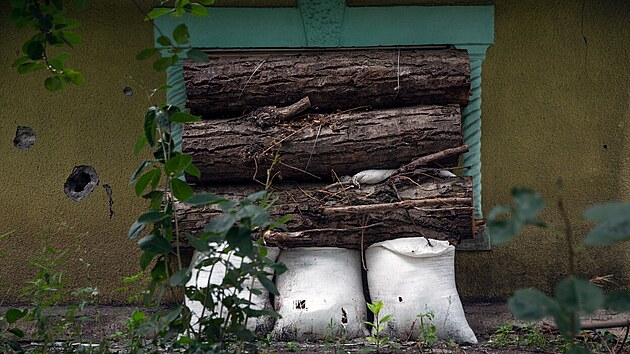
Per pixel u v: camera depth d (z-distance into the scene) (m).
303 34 6.27
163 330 3.66
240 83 5.89
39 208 6.38
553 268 6.32
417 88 5.89
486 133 6.36
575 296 2.25
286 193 5.78
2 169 6.37
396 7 6.28
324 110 5.98
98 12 6.38
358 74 5.86
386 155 5.75
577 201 6.36
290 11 6.27
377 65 5.90
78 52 6.38
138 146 3.77
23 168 6.38
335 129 5.74
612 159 6.34
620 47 6.36
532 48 6.37
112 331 5.60
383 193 5.67
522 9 6.36
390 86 5.87
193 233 5.68
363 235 5.69
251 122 5.82
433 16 6.27
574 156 6.36
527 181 6.36
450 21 6.28
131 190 6.36
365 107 5.95
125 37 6.37
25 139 6.39
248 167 5.75
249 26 6.25
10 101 6.37
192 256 5.95
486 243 6.31
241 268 3.26
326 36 6.25
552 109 6.36
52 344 4.83
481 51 6.28
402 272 5.63
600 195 6.34
